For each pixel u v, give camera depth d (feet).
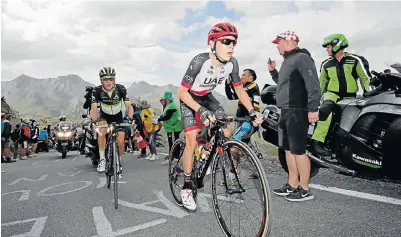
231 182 8.46
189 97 9.25
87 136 24.91
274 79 15.61
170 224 9.96
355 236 8.33
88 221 10.62
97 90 16.10
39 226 10.37
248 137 15.57
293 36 11.66
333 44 13.74
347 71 13.73
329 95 13.82
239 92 9.98
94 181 18.02
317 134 13.38
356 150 12.34
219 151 8.79
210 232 9.18
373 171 12.05
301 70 11.16
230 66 9.65
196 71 9.29
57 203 13.28
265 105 15.56
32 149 54.34
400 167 11.16
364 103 12.28
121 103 16.75
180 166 11.91
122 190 15.15
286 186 12.49
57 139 40.40
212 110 10.57
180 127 23.85
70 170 24.06
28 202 13.74
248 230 8.72
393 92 11.53
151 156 28.73
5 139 38.83
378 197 11.34
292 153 11.68
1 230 10.14
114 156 12.80
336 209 10.41
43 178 20.36
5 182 19.45
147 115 28.17
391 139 11.06
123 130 14.21
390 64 11.39
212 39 9.16
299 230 8.94
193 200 10.80
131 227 9.86
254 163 7.67
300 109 11.46
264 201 7.47
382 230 8.59
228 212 10.22
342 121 12.96
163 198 13.24
